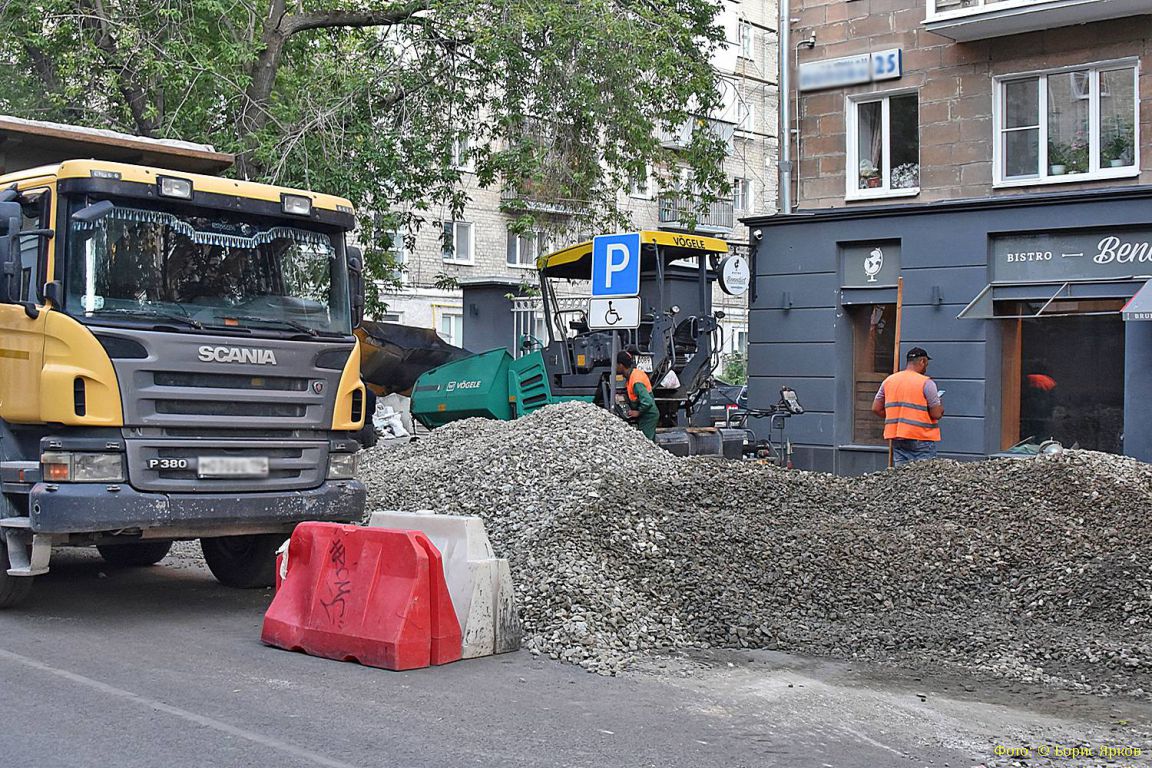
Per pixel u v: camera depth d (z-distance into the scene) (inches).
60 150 427.5
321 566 310.5
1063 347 737.6
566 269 740.7
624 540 370.0
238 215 359.3
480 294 1122.7
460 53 785.6
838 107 828.6
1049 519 417.4
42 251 329.4
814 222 815.1
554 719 248.2
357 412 378.9
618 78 757.3
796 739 238.4
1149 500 422.9
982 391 748.0
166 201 343.9
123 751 220.2
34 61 777.6
